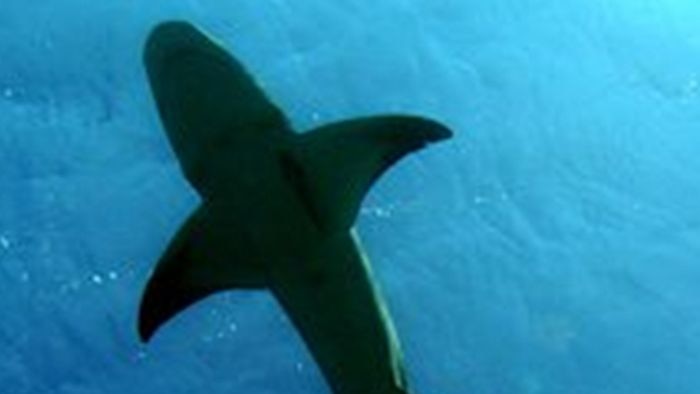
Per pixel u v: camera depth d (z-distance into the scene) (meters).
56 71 10.65
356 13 10.88
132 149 10.78
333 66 10.94
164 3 10.65
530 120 11.05
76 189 10.78
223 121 4.91
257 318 10.60
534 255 11.01
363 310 4.81
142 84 10.73
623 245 11.07
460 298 10.85
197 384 10.71
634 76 10.98
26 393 10.75
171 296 4.83
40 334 10.75
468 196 10.91
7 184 10.73
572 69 11.06
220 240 4.85
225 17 10.74
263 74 10.90
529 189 11.02
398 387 4.75
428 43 11.02
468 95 11.05
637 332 10.96
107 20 10.59
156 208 10.81
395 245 10.75
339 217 4.81
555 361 10.91
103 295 10.75
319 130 4.87
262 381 10.69
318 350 4.84
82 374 10.76
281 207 4.83
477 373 10.84
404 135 4.78
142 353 10.71
